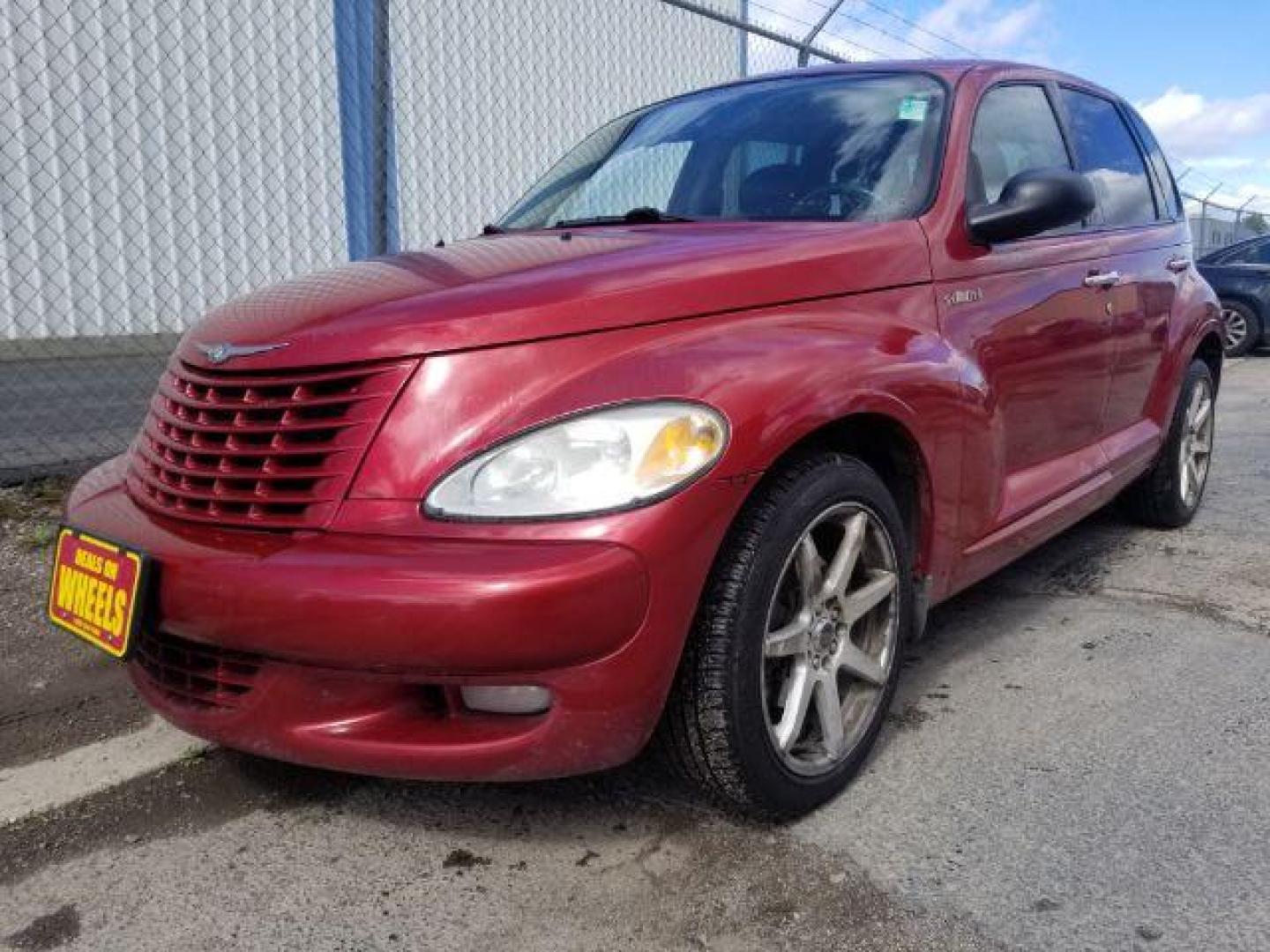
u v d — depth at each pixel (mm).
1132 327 3865
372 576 1876
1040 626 3539
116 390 6508
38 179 7758
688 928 1983
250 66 8570
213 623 2010
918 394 2502
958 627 3545
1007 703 2926
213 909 2080
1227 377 10945
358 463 2023
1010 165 3389
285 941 1983
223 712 2152
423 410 2018
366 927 2018
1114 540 4559
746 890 2092
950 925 1970
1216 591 3865
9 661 3176
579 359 2061
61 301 7922
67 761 2645
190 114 8352
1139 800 2396
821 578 2352
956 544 2799
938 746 2678
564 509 1919
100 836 2338
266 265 8820
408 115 9273
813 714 2432
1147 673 3123
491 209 9883
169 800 2480
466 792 2494
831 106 3322
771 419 2094
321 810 2434
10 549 3980
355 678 1954
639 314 2156
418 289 2246
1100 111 4262
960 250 2910
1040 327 3193
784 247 2500
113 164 8047
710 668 2109
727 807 2318
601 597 1883
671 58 10844
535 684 1936
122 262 8148
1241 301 12859
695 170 3295
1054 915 1988
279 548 2000
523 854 2240
